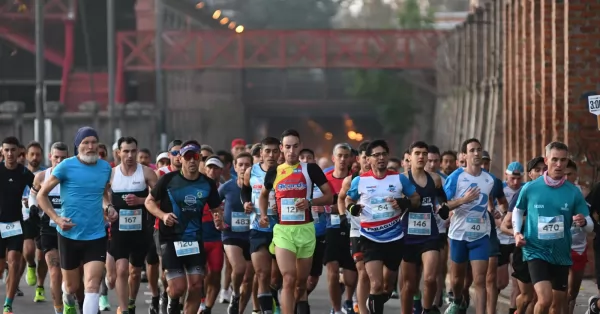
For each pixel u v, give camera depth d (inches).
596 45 1829.5
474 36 4471.0
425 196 1184.2
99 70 6122.1
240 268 1280.8
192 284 1097.4
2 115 4793.3
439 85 6131.9
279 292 1614.2
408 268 1190.9
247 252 1300.4
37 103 3161.9
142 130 5177.2
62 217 1083.3
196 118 6939.0
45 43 6097.4
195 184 1103.0
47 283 1791.3
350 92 7022.6
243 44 6190.9
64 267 1098.1
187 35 6176.2
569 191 1055.6
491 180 1235.9
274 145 1200.2
